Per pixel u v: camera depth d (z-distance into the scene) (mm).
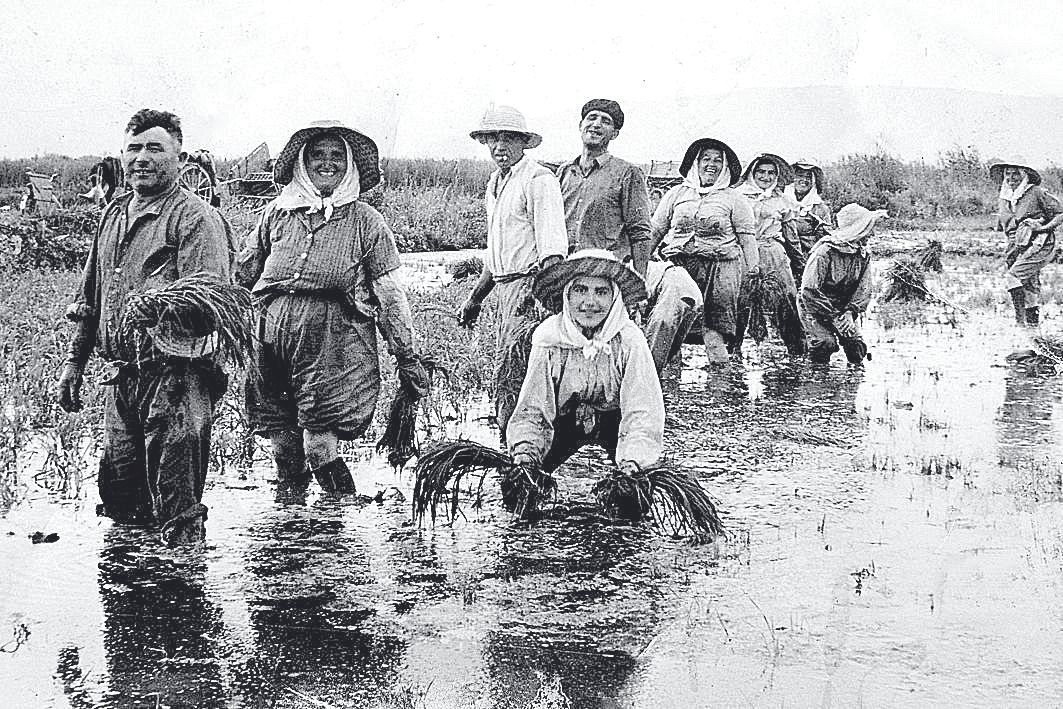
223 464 8273
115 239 6742
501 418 8703
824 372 13406
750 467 8617
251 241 7742
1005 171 18281
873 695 4648
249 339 6699
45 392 9953
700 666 4922
